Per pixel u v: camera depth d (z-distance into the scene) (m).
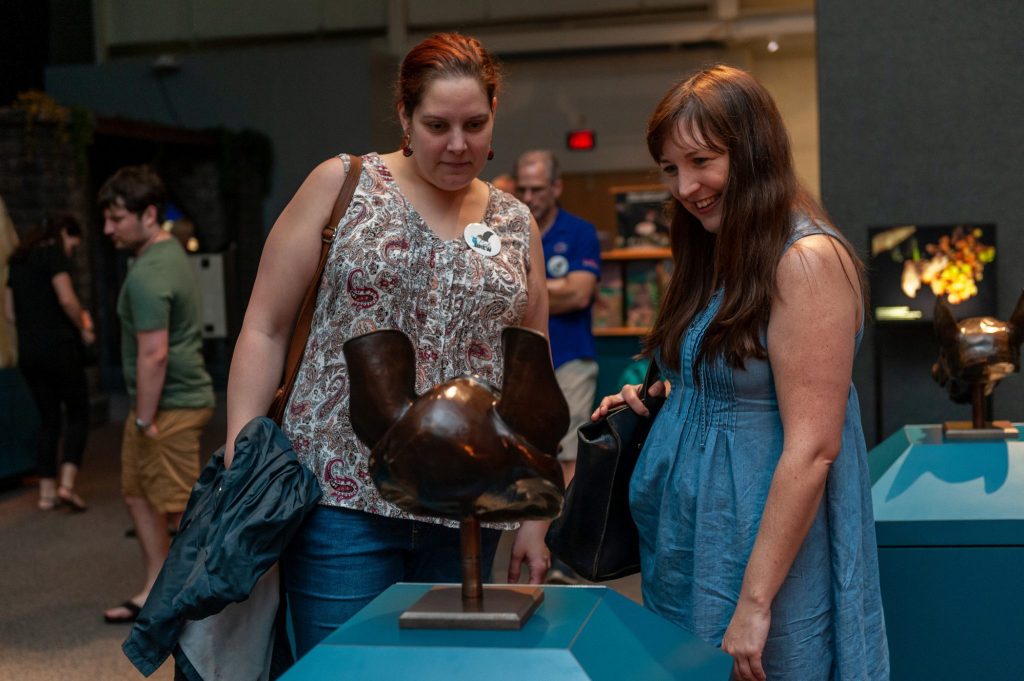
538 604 1.34
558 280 4.46
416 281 2.05
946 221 4.54
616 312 6.24
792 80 13.66
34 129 9.91
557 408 1.34
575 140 13.52
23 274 6.56
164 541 4.55
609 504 2.06
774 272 1.79
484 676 1.16
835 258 1.78
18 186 9.89
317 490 1.99
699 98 1.84
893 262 4.53
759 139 1.82
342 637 1.25
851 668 1.83
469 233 2.10
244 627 2.02
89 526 6.26
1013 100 4.46
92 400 10.56
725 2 12.80
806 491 1.75
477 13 13.42
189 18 13.80
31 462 7.53
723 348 1.84
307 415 2.03
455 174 1.99
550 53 13.55
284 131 12.53
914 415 4.66
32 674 3.92
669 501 1.92
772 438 1.84
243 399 2.06
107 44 13.96
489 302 2.08
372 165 2.09
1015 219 4.48
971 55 4.48
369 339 1.40
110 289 13.05
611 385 6.16
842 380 1.77
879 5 4.53
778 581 1.76
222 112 12.61
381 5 13.45
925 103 4.52
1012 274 4.50
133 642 1.92
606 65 13.44
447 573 2.12
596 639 1.24
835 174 4.61
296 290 2.07
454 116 1.94
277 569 2.08
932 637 2.45
